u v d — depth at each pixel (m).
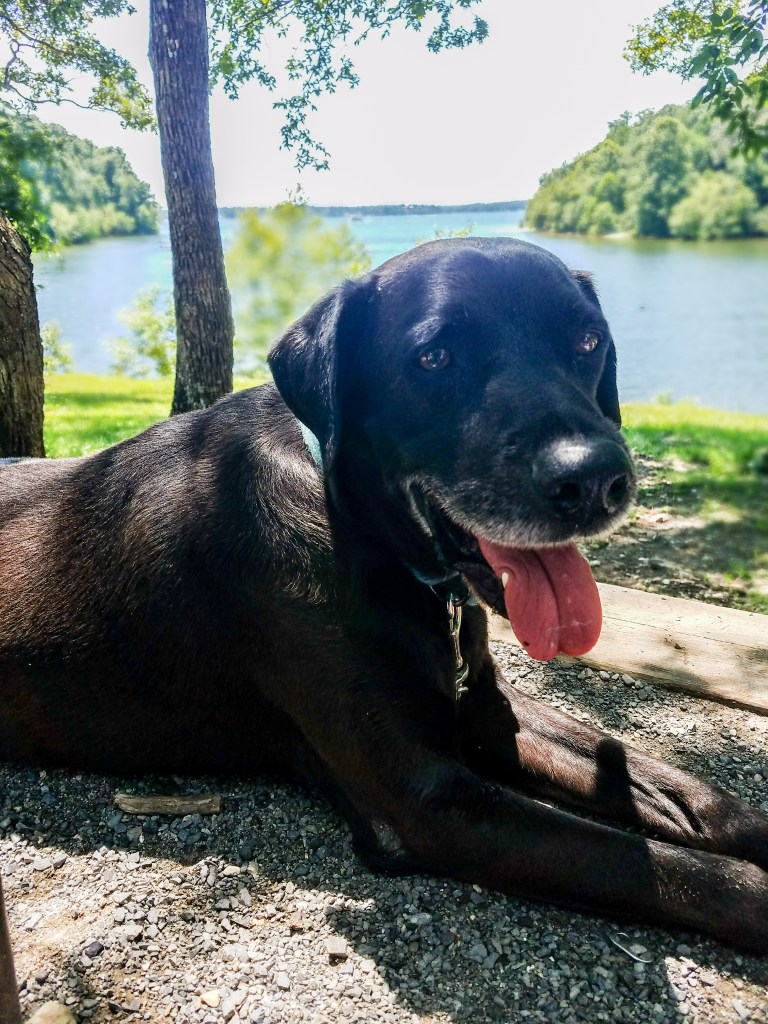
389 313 0.46
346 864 0.47
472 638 0.51
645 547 0.99
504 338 0.44
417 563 0.48
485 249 0.46
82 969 0.39
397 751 0.45
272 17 1.74
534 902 0.44
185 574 0.51
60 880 0.45
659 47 1.77
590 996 0.38
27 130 2.79
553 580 0.44
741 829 0.45
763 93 1.23
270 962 0.40
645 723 0.60
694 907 0.41
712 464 1.41
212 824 0.50
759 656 0.66
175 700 0.53
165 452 0.55
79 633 0.54
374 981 0.39
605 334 0.48
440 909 0.43
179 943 0.41
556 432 0.40
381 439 0.47
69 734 0.55
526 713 0.55
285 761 0.54
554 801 0.51
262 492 0.49
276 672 0.49
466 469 0.42
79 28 2.50
